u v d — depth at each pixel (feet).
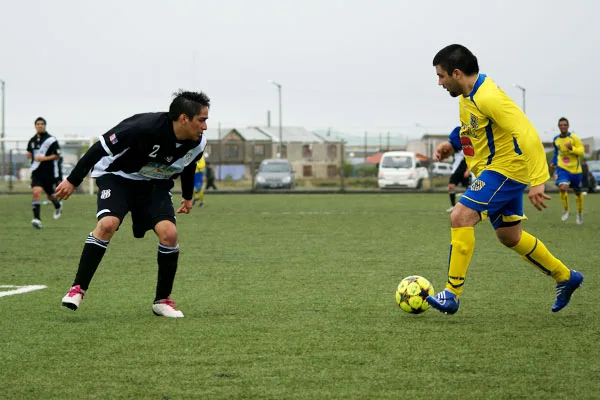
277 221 83.46
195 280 39.63
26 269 44.75
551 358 22.58
